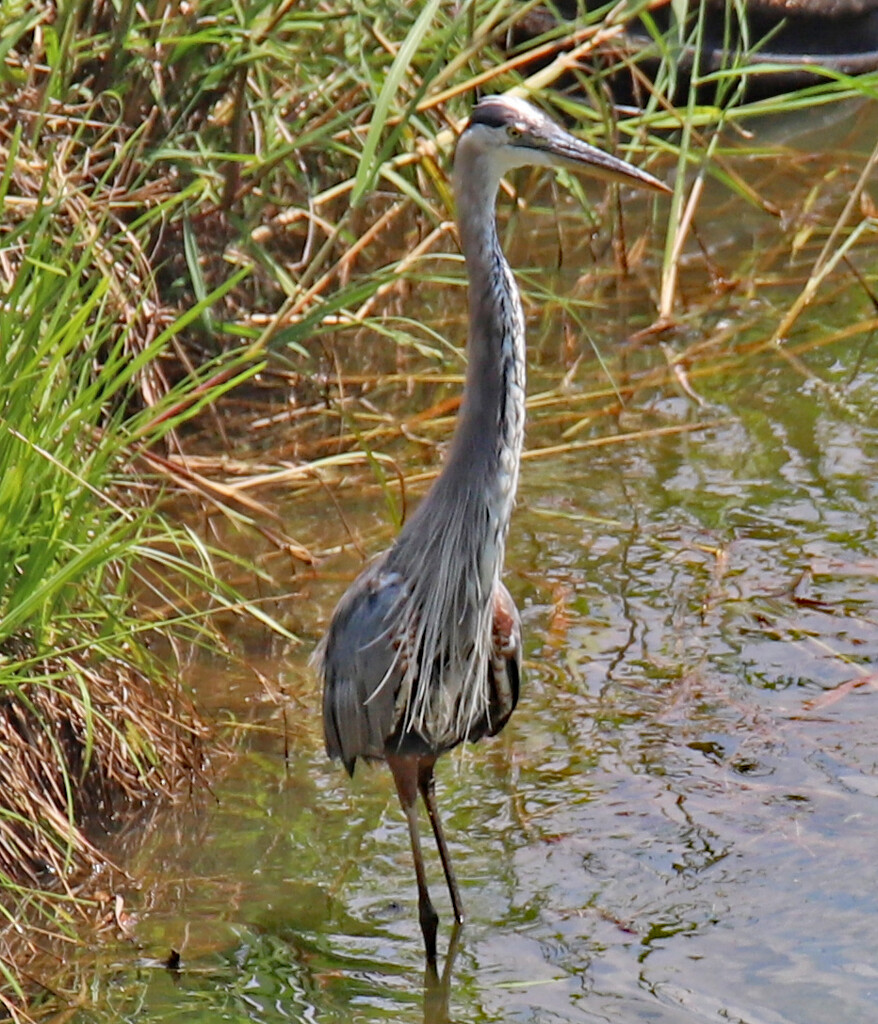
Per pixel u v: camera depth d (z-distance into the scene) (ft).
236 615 37.58
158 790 31.65
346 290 41.96
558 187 59.21
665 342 50.47
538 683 34.81
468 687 27.84
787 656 35.14
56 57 34.17
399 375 46.16
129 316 36.24
